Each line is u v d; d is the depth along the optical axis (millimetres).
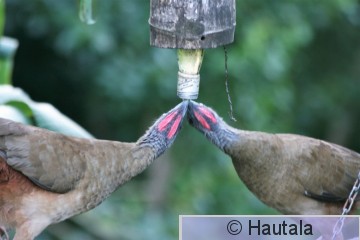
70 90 18203
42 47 17797
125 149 8484
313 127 22422
